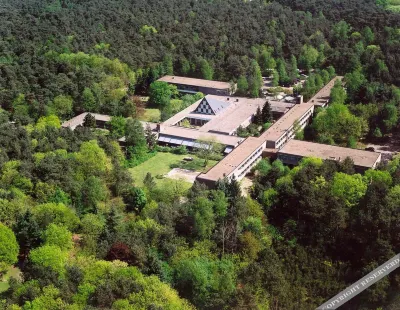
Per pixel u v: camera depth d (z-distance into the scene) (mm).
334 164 173250
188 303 125438
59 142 191750
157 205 157625
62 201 158750
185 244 142500
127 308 116312
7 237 137125
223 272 132750
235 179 174875
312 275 133125
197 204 147125
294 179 163375
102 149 187250
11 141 188625
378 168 177375
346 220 146750
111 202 167000
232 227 143250
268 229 149875
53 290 120688
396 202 145750
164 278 131875
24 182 163250
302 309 124312
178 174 197375
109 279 124812
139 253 135500
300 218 152750
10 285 129000
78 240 145375
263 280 128125
